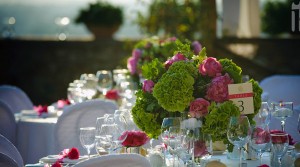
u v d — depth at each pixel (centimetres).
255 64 1145
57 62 1261
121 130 445
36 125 646
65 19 1334
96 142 426
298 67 1223
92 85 744
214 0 1039
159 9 1047
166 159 414
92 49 1256
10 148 473
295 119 531
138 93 422
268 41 1212
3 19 1456
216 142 429
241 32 1042
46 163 434
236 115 404
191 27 1040
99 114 591
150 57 720
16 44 1259
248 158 420
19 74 1261
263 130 405
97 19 1341
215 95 408
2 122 657
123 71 762
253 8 1041
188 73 409
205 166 389
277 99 743
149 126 419
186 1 1041
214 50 1083
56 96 1259
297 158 401
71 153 433
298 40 1219
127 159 358
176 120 400
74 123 588
